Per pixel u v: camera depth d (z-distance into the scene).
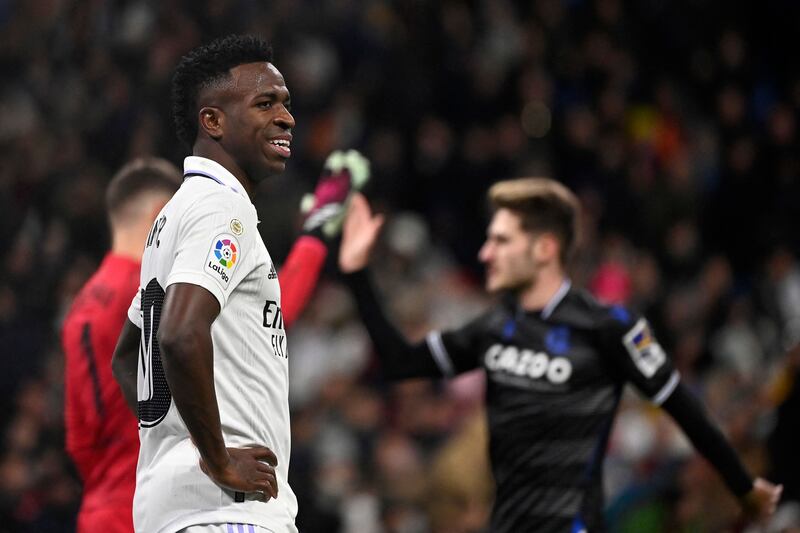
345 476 28.11
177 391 10.45
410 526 26.83
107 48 38.00
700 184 43.88
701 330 36.69
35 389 27.45
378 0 42.78
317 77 40.53
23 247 33.31
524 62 43.69
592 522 15.92
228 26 38.06
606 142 42.22
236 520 10.87
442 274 38.16
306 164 38.44
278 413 11.41
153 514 11.01
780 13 48.06
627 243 40.06
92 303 15.29
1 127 37.84
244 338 11.20
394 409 31.23
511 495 16.20
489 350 16.88
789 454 22.30
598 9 45.88
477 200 40.25
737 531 17.33
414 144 40.69
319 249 16.16
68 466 23.75
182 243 10.92
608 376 16.28
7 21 39.91
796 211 42.94
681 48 46.28
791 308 38.78
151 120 35.81
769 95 47.38
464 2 43.97
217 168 11.46
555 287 16.83
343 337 34.44
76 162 35.72
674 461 28.45
